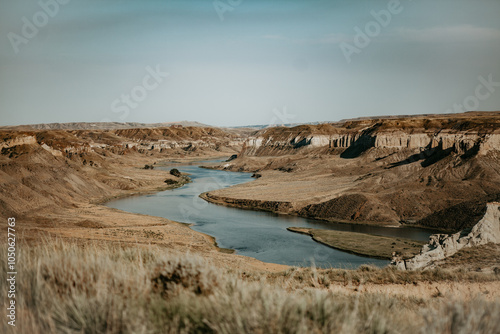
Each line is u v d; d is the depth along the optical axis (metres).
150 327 4.16
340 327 4.38
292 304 4.64
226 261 29.41
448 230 73.94
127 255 8.20
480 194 88.12
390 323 4.72
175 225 69.12
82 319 4.18
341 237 63.72
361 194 92.19
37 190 83.44
